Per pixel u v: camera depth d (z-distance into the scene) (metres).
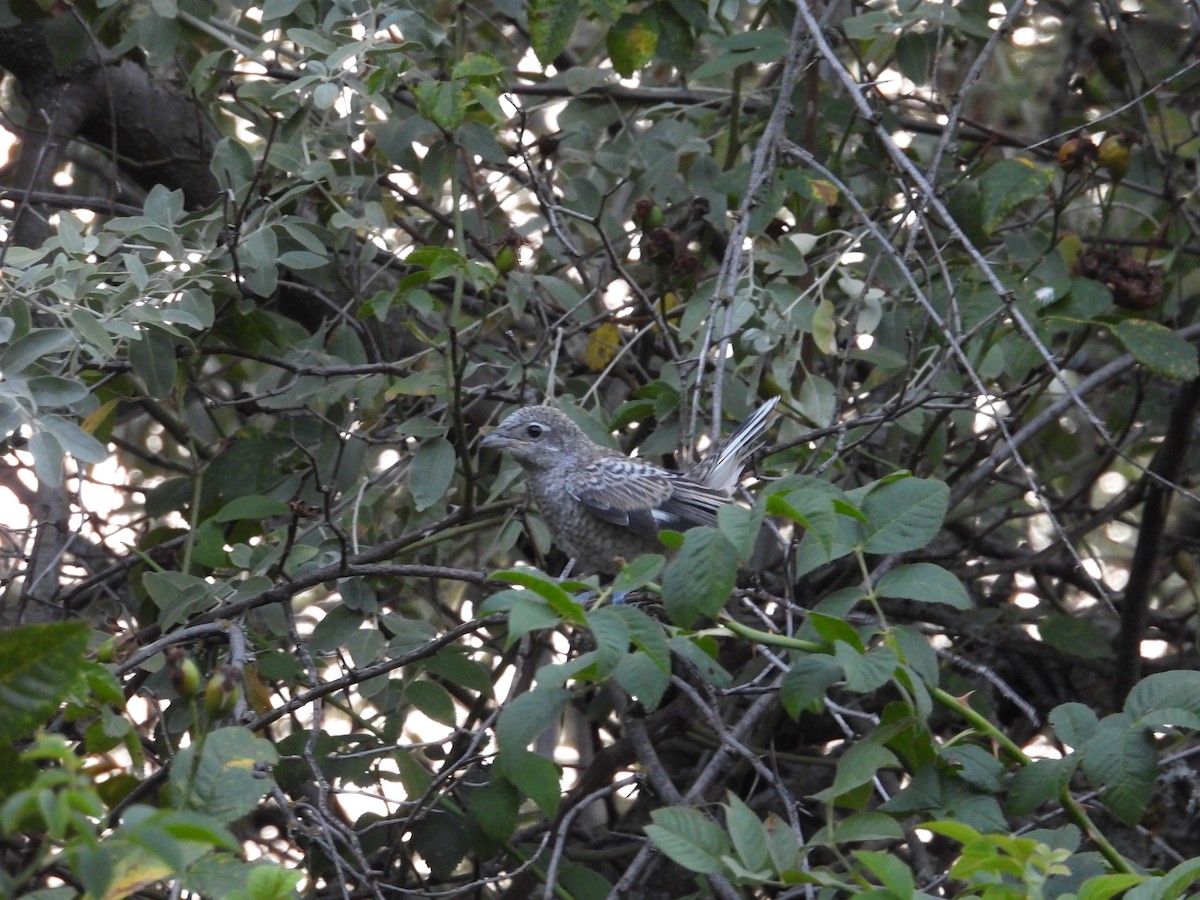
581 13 11.37
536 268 13.00
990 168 10.59
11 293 8.80
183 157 12.94
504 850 9.66
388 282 12.68
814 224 11.76
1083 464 13.15
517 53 14.24
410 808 9.48
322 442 11.03
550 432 10.55
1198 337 11.38
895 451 11.97
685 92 12.82
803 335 10.59
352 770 9.58
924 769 6.89
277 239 10.86
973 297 10.16
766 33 10.79
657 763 8.83
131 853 5.16
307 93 10.78
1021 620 12.15
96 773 7.17
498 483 10.68
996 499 12.31
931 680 6.77
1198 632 11.80
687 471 10.00
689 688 8.42
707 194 11.75
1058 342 13.26
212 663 10.09
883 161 11.98
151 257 10.20
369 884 7.71
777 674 9.56
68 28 11.52
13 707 5.01
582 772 12.05
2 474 11.26
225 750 5.92
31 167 12.09
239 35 11.89
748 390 10.55
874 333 11.18
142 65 12.73
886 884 5.50
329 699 10.08
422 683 9.73
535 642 10.56
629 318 11.38
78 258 9.13
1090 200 13.81
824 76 12.86
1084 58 14.28
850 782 6.34
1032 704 12.37
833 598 6.83
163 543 11.06
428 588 12.06
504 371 11.76
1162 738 10.45
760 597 8.96
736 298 10.02
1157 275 10.09
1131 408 12.54
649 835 6.00
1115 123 12.59
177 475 14.03
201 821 4.38
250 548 9.98
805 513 6.06
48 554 10.67
